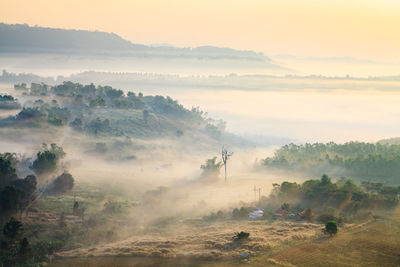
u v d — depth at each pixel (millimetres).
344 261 81188
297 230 103688
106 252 92875
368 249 87875
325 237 95688
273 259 82062
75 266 85500
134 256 88500
